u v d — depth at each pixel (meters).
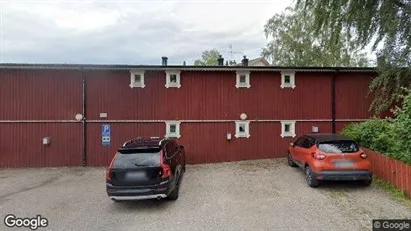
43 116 13.45
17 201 8.58
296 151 11.23
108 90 13.70
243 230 6.37
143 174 7.53
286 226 6.53
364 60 28.20
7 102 13.30
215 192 9.16
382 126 10.90
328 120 14.40
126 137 13.78
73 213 7.61
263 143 14.26
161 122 13.88
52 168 13.20
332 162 8.79
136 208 7.89
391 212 7.18
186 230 6.44
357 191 8.84
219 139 14.13
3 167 13.27
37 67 13.12
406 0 11.82
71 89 13.55
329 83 14.43
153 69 13.60
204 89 14.03
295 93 14.33
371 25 12.59
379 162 9.78
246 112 14.18
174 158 9.07
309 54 30.22
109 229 6.60
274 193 8.89
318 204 7.85
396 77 12.05
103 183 10.55
